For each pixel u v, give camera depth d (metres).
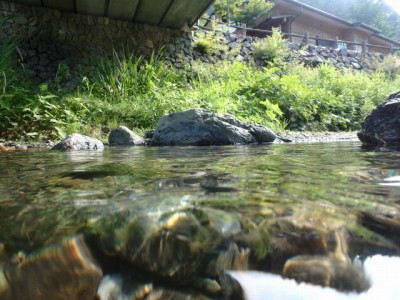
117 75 7.89
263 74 8.53
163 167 1.61
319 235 0.60
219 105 6.48
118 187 1.06
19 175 1.43
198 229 0.62
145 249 0.56
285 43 13.19
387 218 0.68
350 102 9.44
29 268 0.52
